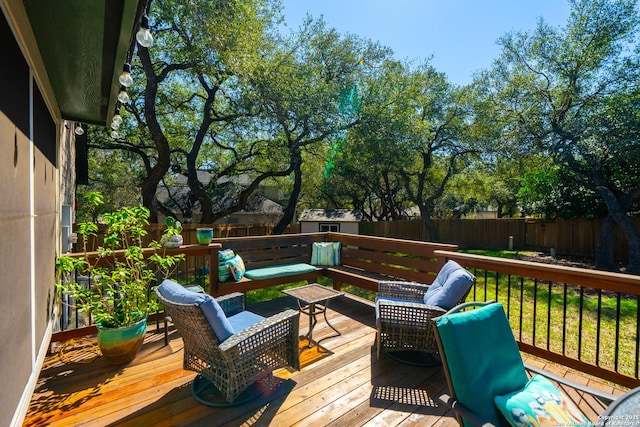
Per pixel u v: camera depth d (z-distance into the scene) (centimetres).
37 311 201
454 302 258
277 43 921
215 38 611
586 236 1093
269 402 211
